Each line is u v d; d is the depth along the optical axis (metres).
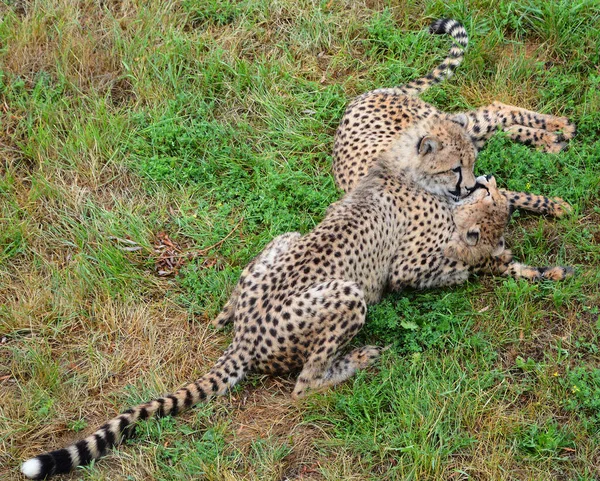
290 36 11.02
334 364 7.68
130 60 10.47
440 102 10.45
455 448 7.00
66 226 8.99
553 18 10.79
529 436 7.09
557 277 8.42
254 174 9.63
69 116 9.97
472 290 8.49
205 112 10.13
